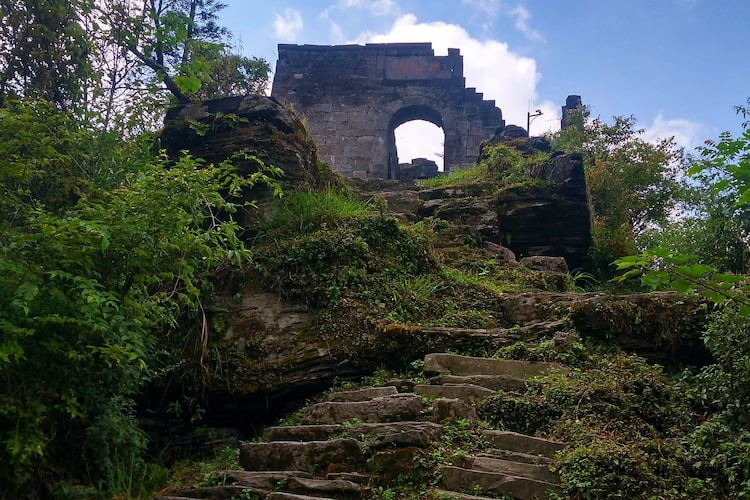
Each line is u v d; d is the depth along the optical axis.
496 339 6.39
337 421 5.25
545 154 12.84
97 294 4.17
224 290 6.93
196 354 6.36
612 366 5.71
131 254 4.70
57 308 4.36
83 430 4.74
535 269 9.69
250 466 4.91
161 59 9.34
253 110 8.73
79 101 7.23
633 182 14.82
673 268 2.95
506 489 4.24
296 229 7.64
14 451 3.98
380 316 6.60
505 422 5.12
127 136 7.57
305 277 6.90
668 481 4.27
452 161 20.72
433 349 6.31
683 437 4.82
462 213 11.01
